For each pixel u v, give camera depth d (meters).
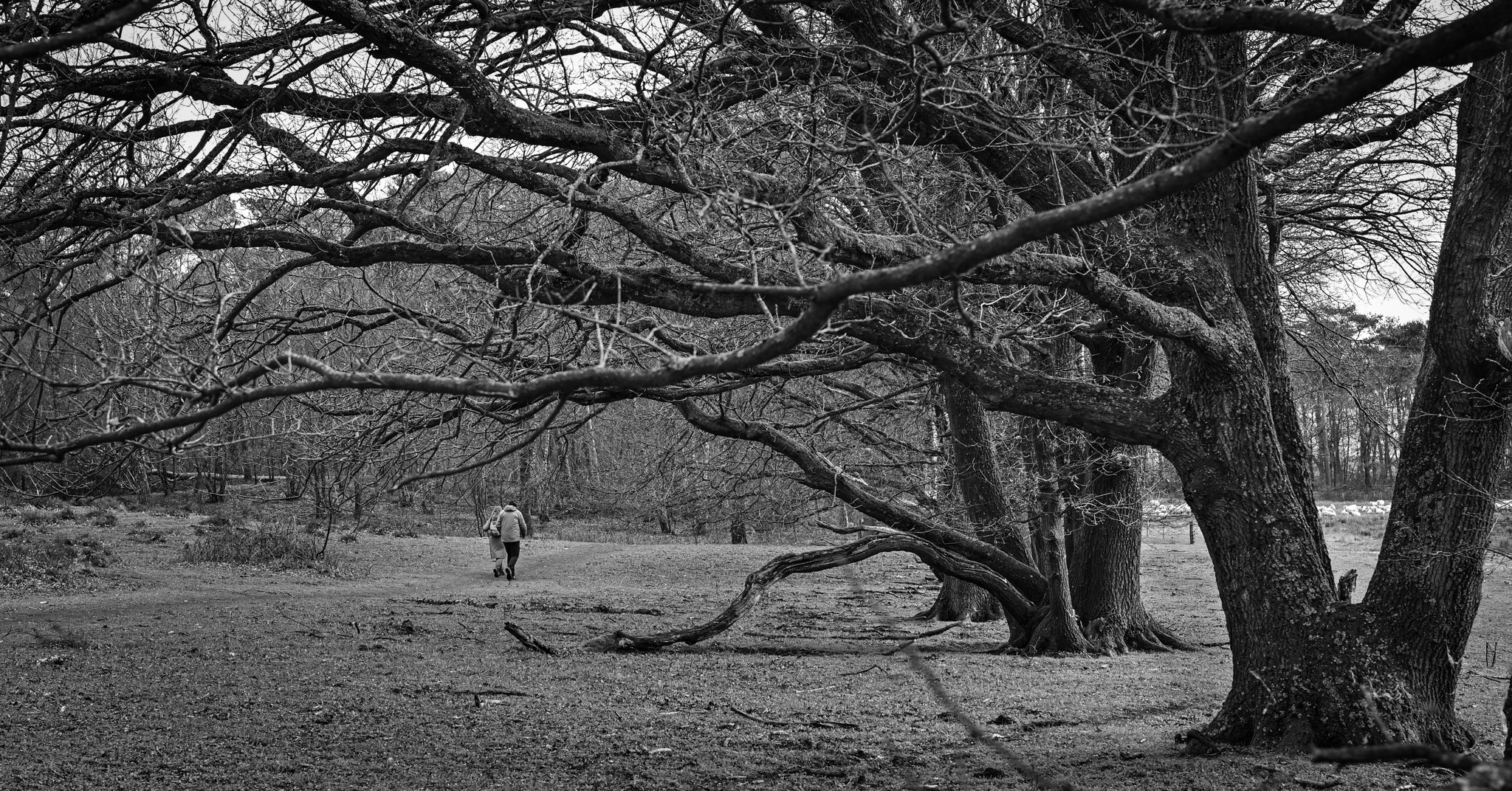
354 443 9.82
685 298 7.39
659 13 9.16
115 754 8.05
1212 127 7.16
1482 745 7.62
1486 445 7.23
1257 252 8.14
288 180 7.46
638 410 20.58
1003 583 15.48
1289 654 7.56
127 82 7.54
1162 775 7.02
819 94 8.07
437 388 3.51
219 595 20.80
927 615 20.22
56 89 7.42
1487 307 7.13
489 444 10.17
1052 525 15.14
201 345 7.84
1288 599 7.56
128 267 6.63
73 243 7.79
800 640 16.84
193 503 39.00
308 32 8.06
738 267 7.28
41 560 21.88
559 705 10.41
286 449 10.27
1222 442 7.60
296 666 12.47
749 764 7.88
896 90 8.39
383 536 37.22
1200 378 7.68
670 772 7.64
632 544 39.41
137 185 8.05
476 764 7.88
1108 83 7.98
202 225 9.23
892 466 16.48
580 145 7.66
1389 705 7.26
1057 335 9.48
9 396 6.53
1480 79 7.09
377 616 18.34
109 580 21.83
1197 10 4.09
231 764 7.80
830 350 10.68
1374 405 18.44
